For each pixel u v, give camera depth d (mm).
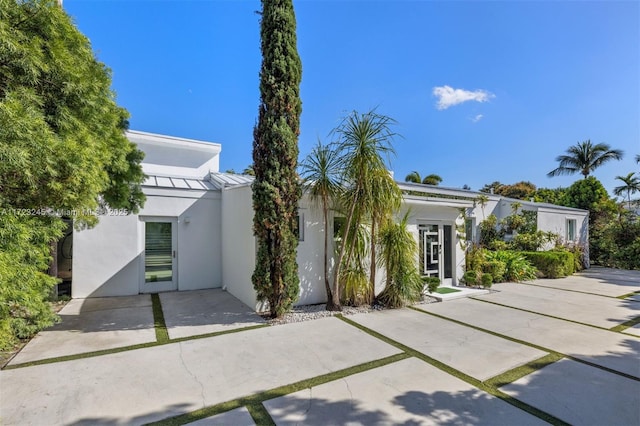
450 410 2801
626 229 15891
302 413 2746
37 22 3689
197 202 9133
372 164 6281
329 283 7180
